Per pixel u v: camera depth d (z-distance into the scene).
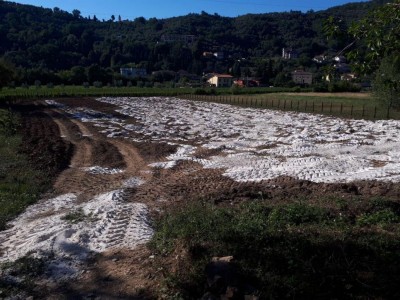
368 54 6.31
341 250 7.09
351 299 5.91
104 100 59.66
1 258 8.26
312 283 6.15
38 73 94.38
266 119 36.31
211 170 16.89
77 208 11.72
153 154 20.73
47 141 23.45
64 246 8.54
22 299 6.60
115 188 14.15
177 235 8.33
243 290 5.89
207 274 6.17
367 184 13.14
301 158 18.67
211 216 9.12
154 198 12.93
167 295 6.20
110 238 9.12
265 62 123.25
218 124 32.94
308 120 34.72
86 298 6.52
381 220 9.02
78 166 18.03
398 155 18.86
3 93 59.19
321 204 10.43
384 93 33.22
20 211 11.74
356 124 31.02
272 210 9.75
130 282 6.87
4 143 21.27
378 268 6.57
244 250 7.08
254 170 16.36
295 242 7.30
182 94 72.94
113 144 23.73
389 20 6.03
